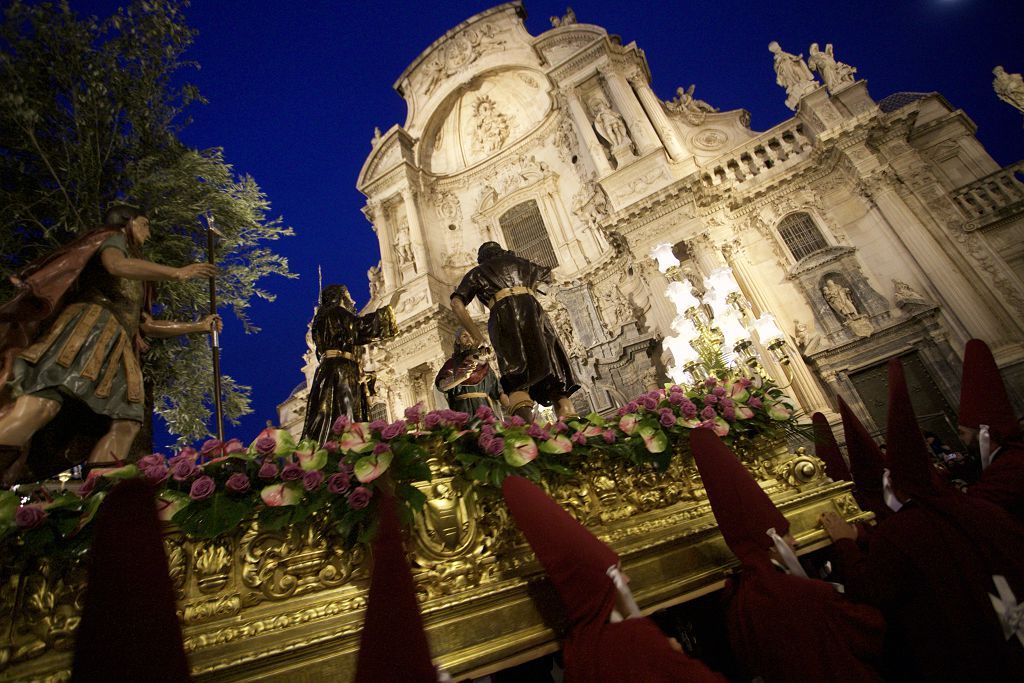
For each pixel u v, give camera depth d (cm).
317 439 376
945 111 1556
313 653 191
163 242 661
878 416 1295
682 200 1526
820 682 202
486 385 542
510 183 2227
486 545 241
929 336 1284
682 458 308
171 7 730
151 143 709
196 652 190
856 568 267
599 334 1709
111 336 280
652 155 1652
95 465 256
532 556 246
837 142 1473
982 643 231
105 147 669
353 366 420
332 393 396
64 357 256
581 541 187
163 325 333
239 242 751
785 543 232
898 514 269
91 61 668
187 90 748
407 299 2041
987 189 1353
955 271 1288
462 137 2431
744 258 1530
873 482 370
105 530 133
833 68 1602
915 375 1298
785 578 225
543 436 272
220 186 750
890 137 1481
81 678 116
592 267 1834
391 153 2305
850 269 1424
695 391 342
